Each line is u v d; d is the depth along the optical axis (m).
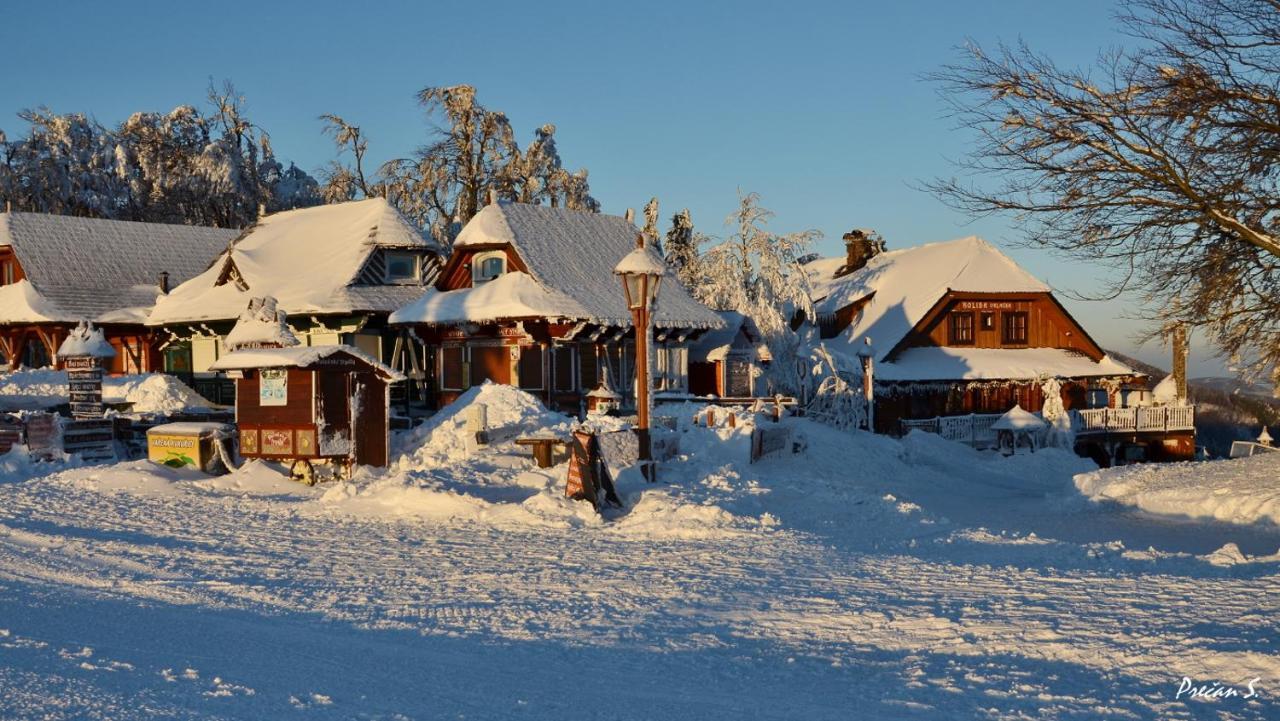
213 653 8.88
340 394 23.09
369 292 41.09
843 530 16.98
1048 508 24.50
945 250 57.28
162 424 27.48
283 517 17.98
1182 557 13.62
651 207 62.91
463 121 58.12
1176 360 50.25
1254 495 21.22
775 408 33.41
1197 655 8.41
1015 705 7.34
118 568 13.23
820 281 65.81
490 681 8.09
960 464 37.78
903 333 51.34
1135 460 50.84
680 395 37.00
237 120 73.75
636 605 10.95
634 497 19.05
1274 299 21.23
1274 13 19.44
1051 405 44.31
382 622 10.21
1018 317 53.97
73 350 28.64
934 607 10.57
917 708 7.34
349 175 64.25
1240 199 20.41
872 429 41.22
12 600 11.16
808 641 9.37
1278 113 19.95
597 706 7.43
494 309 36.47
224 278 44.78
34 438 26.06
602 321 36.75
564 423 26.36
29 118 71.75
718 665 8.59
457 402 28.36
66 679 7.72
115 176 72.19
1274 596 10.81
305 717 6.96
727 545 15.03
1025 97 20.98
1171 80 19.86
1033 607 10.46
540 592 11.67
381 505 18.70
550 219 42.28
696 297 52.19
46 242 50.31
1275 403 54.47
